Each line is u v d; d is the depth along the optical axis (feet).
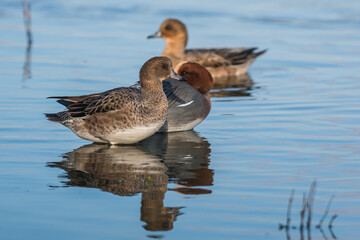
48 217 27.37
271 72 67.00
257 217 27.76
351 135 41.93
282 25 91.66
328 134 42.29
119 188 31.27
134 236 25.61
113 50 73.36
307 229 26.58
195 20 93.61
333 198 30.07
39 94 52.75
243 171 34.27
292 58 73.05
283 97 54.60
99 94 39.65
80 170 34.09
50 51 71.67
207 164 35.63
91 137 39.19
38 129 43.09
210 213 28.14
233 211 28.37
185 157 37.11
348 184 32.04
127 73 61.93
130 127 38.29
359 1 109.60
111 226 26.58
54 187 31.22
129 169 34.45
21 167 34.37
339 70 66.44
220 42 80.02
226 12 99.96
